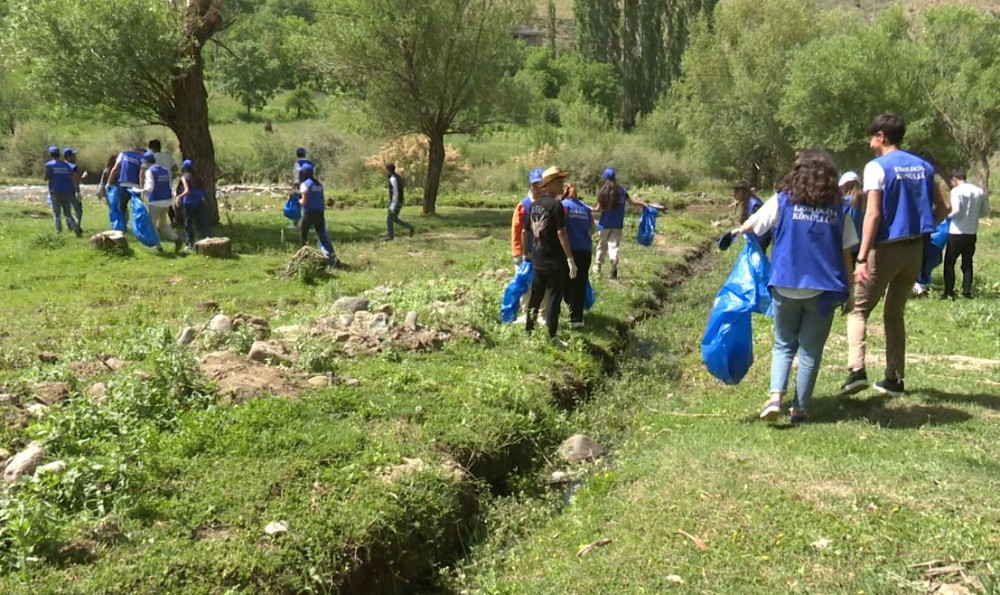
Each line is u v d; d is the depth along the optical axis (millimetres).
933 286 11477
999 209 30016
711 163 40344
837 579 3639
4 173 38875
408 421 5734
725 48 39625
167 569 3652
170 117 17328
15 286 10906
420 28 21422
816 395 6527
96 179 38531
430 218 22922
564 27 129250
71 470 4129
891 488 4504
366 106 23438
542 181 8305
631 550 4164
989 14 30828
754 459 5145
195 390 5773
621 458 5727
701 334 9758
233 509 4246
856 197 6215
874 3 109312
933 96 30016
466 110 24234
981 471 4695
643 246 16375
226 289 11086
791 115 31750
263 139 39938
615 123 61781
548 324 8289
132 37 15680
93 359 6754
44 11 15352
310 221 13094
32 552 3611
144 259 13117
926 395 6273
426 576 4535
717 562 3898
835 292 5426
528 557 4465
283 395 5961
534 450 6047
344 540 4152
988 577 3521
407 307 9258
